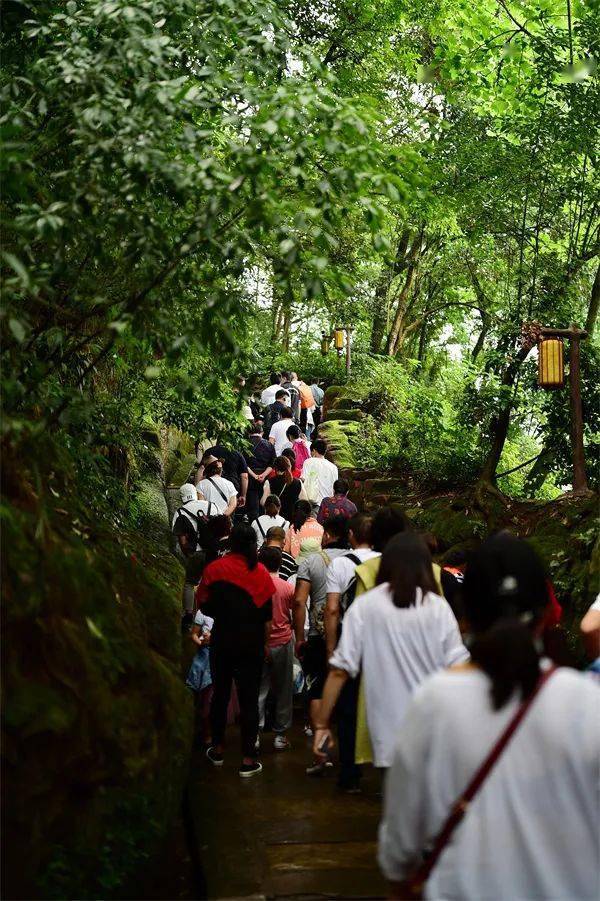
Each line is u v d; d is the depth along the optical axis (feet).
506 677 7.70
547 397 42.57
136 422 30.60
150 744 15.75
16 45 21.15
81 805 13.64
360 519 21.43
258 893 15.60
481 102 54.34
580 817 7.54
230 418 33.09
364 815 19.63
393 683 14.85
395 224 73.67
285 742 25.12
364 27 52.42
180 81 17.42
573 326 37.65
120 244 20.01
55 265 16.94
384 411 70.33
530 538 35.06
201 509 33.83
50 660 13.42
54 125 19.17
